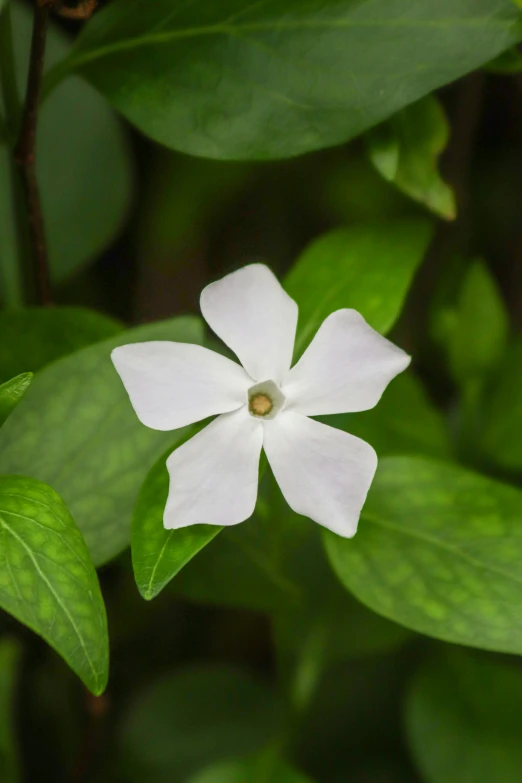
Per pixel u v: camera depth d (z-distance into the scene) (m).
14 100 0.38
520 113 0.45
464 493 0.36
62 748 0.44
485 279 0.42
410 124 0.37
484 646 0.35
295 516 0.38
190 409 0.34
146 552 0.33
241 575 0.38
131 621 0.44
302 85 0.36
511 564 0.35
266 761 0.39
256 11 0.36
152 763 0.43
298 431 0.34
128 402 0.36
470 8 0.35
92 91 0.42
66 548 0.33
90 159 0.42
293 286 0.37
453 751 0.40
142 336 0.36
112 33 0.37
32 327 0.38
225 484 0.33
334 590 0.40
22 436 0.35
